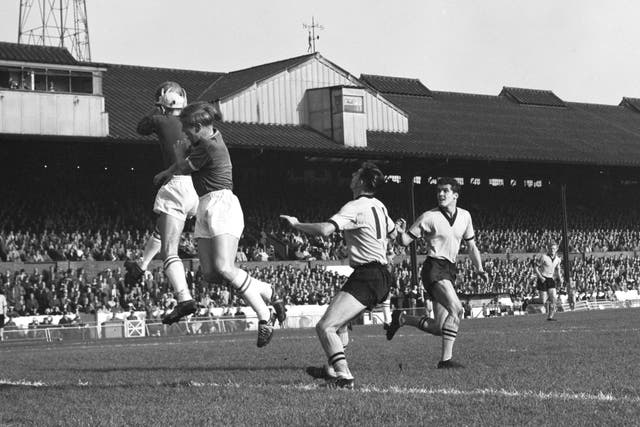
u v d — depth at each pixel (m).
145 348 20.16
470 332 21.44
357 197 9.52
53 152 50.69
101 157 52.16
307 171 61.47
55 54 47.88
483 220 67.31
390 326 12.13
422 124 65.31
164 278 44.88
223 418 7.45
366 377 10.45
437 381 9.90
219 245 10.14
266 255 52.53
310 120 59.38
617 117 80.00
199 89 60.72
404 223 11.98
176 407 8.18
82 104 47.81
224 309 41.50
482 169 67.50
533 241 66.50
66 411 8.17
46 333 33.78
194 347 19.42
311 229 9.11
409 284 53.22
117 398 9.01
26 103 46.72
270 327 10.48
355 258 9.36
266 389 9.42
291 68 58.84
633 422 6.83
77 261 45.44
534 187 72.31
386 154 57.44
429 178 68.00
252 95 57.72
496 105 73.62
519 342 16.41
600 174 71.44
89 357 16.56
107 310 40.44
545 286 28.83
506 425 6.84
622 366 11.08
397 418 7.22
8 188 49.62
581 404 7.73
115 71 60.25
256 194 59.19
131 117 51.50
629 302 54.53
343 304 9.27
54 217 49.16
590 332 19.03
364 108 58.81
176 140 11.15
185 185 11.19
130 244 48.78
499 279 57.47
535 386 9.20
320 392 8.96
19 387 10.50
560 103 76.81
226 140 52.66
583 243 68.75
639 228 74.12
